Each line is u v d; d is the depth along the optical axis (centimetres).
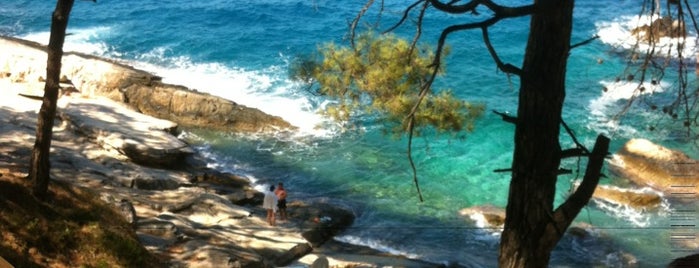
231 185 2861
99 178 2577
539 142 844
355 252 2311
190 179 2812
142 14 5397
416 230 2509
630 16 5247
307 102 3697
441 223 2566
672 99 3241
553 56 824
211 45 4669
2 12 5528
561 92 840
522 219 865
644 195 2609
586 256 2319
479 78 4053
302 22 5147
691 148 2820
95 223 1747
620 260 2284
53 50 1642
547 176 849
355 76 1359
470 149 3147
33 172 1730
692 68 3244
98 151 2928
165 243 2006
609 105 3534
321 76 1521
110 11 5466
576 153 837
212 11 5409
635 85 3538
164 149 2909
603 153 820
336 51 1455
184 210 2398
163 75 4153
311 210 2575
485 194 2792
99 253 1641
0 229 1512
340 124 3344
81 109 3281
